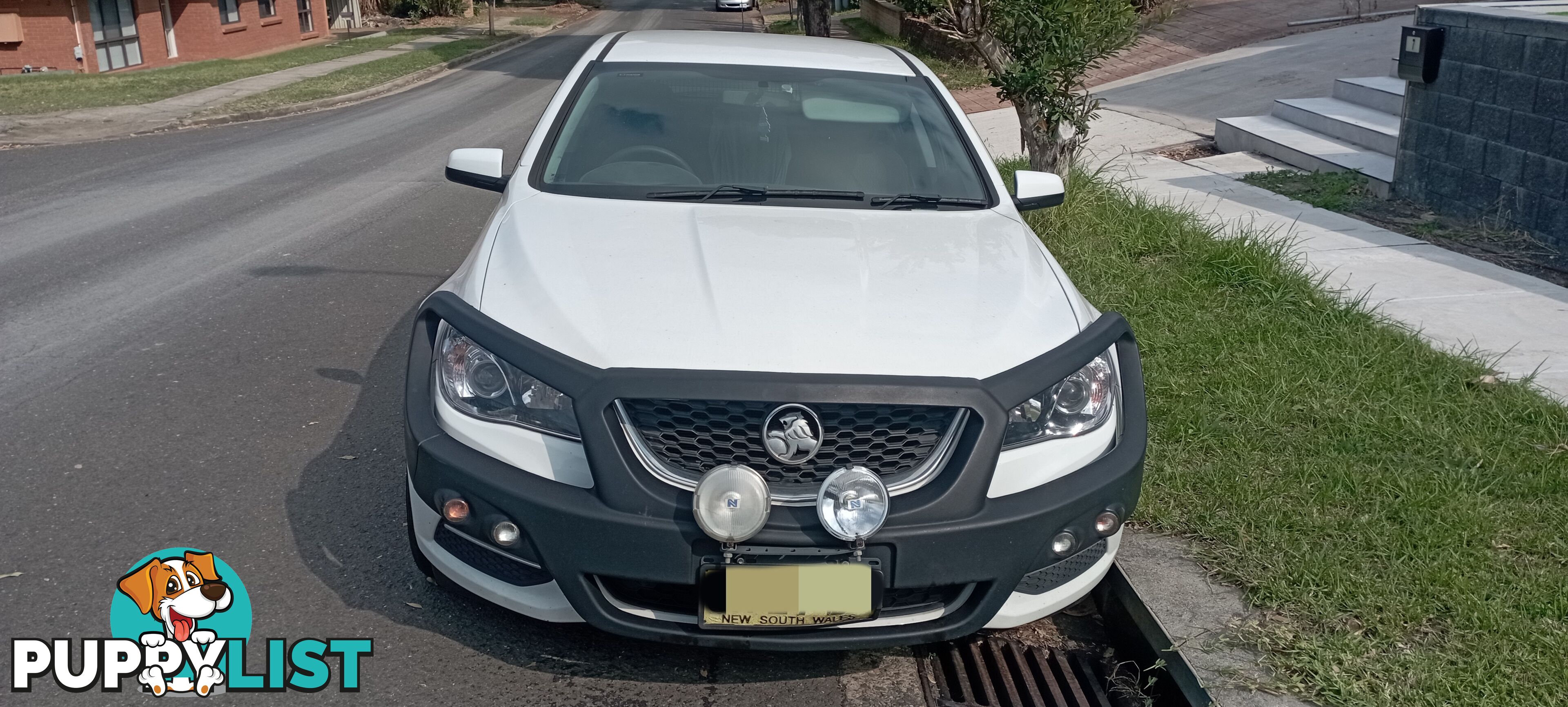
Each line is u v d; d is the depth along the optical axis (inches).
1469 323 218.2
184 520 144.9
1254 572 129.2
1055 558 111.7
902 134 161.0
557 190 145.6
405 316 239.0
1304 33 637.3
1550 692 110.0
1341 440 163.0
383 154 497.4
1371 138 362.9
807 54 178.2
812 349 105.3
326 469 162.1
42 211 350.6
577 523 102.6
